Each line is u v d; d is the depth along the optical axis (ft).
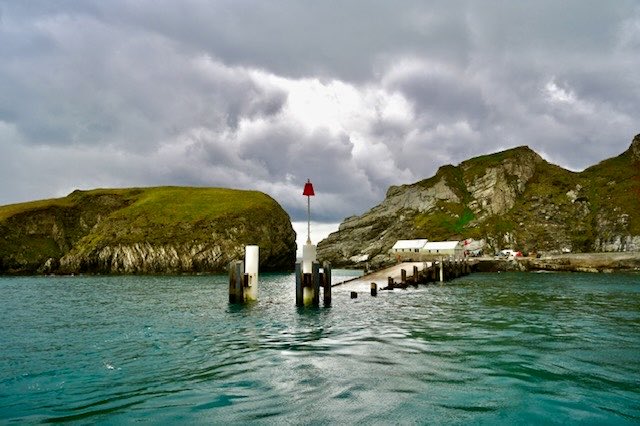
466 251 463.42
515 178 598.75
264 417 30.60
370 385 37.86
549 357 47.85
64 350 55.06
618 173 549.95
